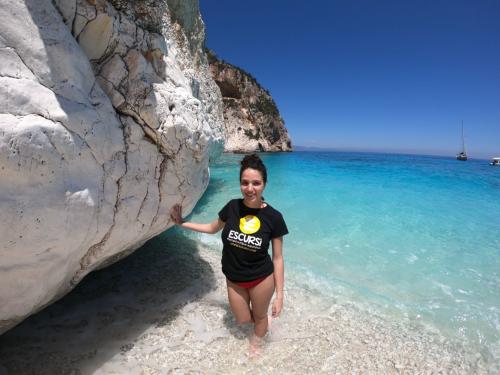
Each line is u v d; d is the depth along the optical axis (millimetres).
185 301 3029
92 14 1990
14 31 1522
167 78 2668
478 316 3244
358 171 17688
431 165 27359
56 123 1632
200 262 3932
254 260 2355
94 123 1902
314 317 3004
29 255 1556
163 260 3844
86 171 1838
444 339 2832
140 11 2363
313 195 9008
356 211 7383
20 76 1517
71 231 1734
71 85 1789
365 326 2928
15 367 1994
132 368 2143
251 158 2352
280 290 2408
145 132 2354
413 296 3646
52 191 1602
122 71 2213
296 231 5723
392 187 11250
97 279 3232
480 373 2436
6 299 1572
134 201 2299
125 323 2598
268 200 8031
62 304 2756
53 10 1758
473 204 8695
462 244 5430
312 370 2305
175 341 2465
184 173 2781
